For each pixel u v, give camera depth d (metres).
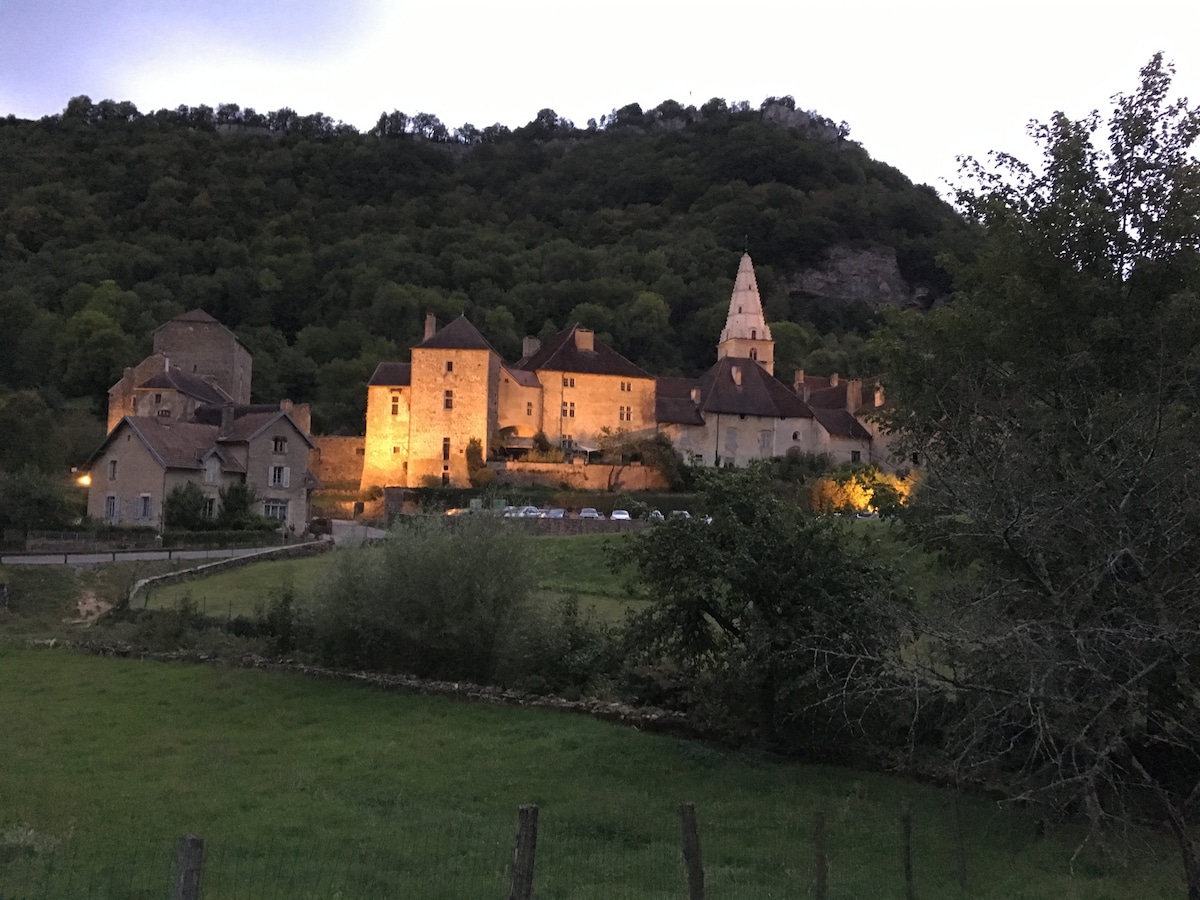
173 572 38.88
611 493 68.44
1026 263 18.84
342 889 10.91
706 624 18.25
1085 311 17.89
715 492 17.45
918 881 11.83
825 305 158.75
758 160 186.00
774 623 16.59
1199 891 9.48
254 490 55.12
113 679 23.47
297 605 26.33
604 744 17.70
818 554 16.47
